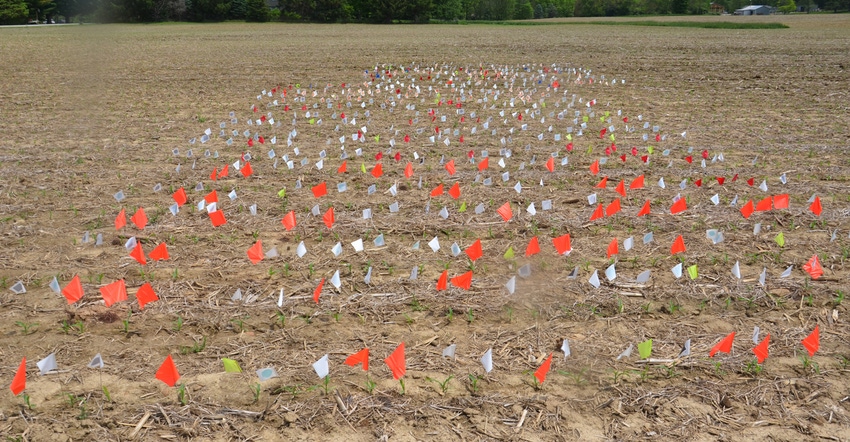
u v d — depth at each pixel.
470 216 5.48
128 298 3.95
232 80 15.82
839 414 2.93
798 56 21.08
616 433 2.82
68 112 11.22
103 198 6.01
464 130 9.30
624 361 3.35
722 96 12.90
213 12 59.62
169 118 10.58
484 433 2.82
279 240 4.93
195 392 3.07
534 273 4.34
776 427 2.86
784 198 4.99
